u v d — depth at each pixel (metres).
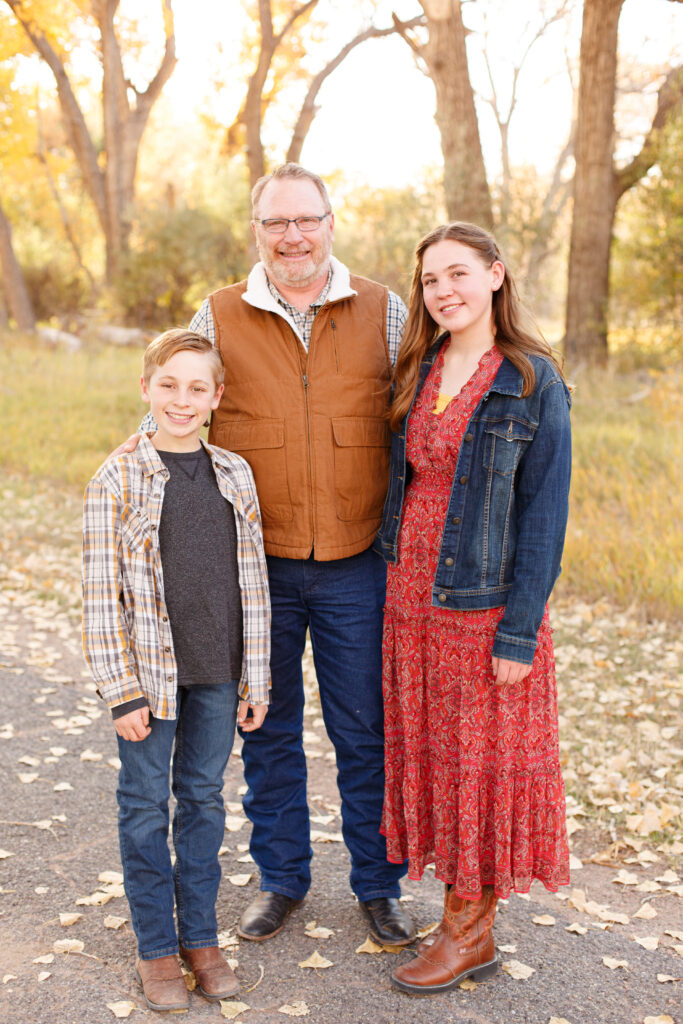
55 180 26.06
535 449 2.22
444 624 2.30
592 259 13.04
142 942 2.27
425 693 2.39
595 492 7.29
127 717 2.15
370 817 2.61
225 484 2.31
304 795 2.70
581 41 12.62
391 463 2.47
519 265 13.10
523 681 2.28
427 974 2.30
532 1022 2.20
